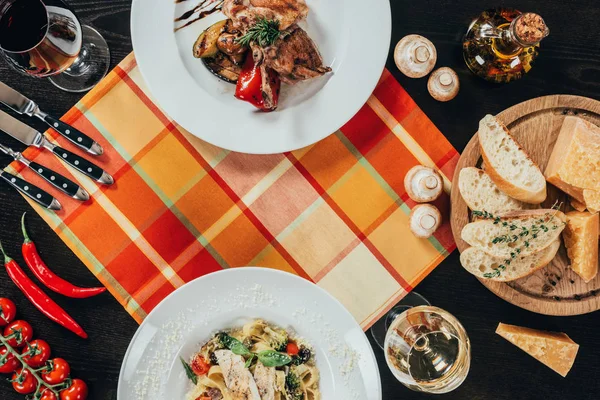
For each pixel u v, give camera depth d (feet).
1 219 6.10
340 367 5.83
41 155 6.04
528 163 5.61
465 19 6.10
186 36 5.67
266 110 5.71
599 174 5.41
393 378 6.32
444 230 6.13
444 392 5.74
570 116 5.69
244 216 6.18
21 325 5.96
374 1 5.57
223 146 5.66
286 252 6.20
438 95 5.92
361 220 6.18
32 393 6.04
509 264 5.77
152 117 6.07
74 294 5.97
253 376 5.78
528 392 6.30
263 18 5.29
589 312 6.16
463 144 6.12
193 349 5.88
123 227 6.13
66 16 5.23
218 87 5.76
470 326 6.27
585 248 5.61
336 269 6.20
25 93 6.03
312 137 5.69
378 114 6.09
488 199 5.82
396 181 6.15
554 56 6.12
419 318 5.61
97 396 6.20
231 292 5.67
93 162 6.07
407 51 5.87
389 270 6.18
